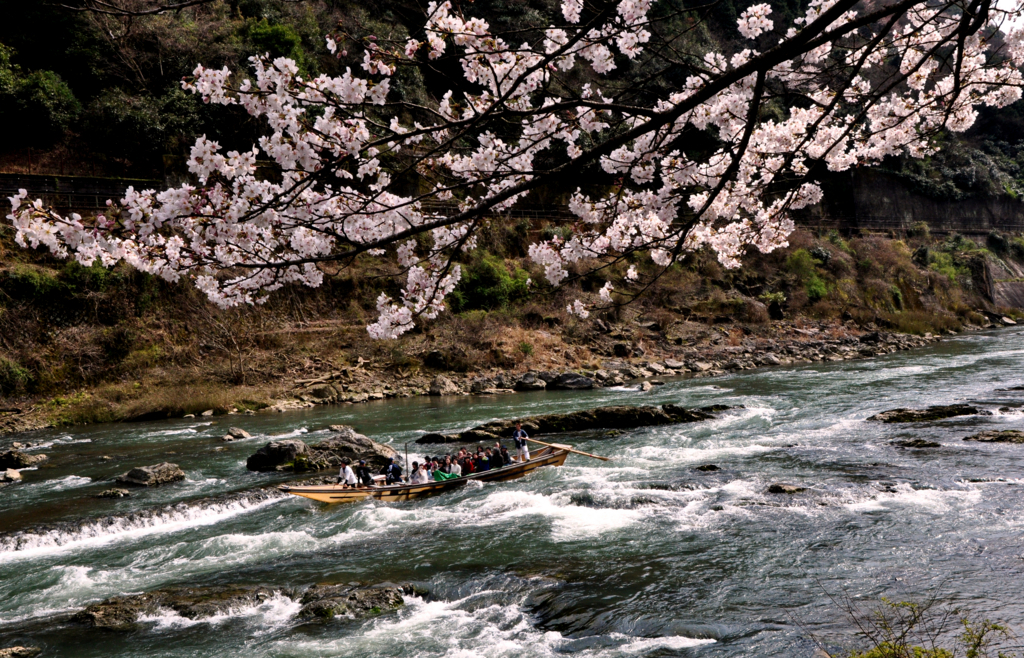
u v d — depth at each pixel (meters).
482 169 4.77
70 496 17.67
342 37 4.22
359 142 4.23
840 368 36.69
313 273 4.75
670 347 43.75
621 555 11.88
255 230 4.46
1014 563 10.29
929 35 5.52
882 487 14.54
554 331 43.22
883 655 6.78
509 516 14.58
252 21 44.88
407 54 4.35
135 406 30.20
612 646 8.92
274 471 19.80
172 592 11.26
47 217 3.82
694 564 11.27
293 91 4.06
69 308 33.16
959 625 8.52
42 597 11.56
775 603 9.67
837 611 9.27
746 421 23.75
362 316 39.56
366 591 10.90
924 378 31.00
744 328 48.56
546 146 4.86
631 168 5.24
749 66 3.62
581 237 5.62
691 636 8.98
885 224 69.81
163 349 34.03
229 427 27.05
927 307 61.69
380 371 36.84
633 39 4.66
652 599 10.10
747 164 5.76
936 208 74.44
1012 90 5.79
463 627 9.75
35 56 40.91
